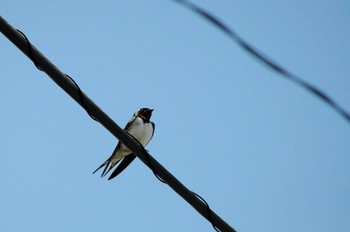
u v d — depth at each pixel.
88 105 7.55
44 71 7.13
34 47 6.98
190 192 8.24
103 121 7.77
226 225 8.21
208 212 8.22
